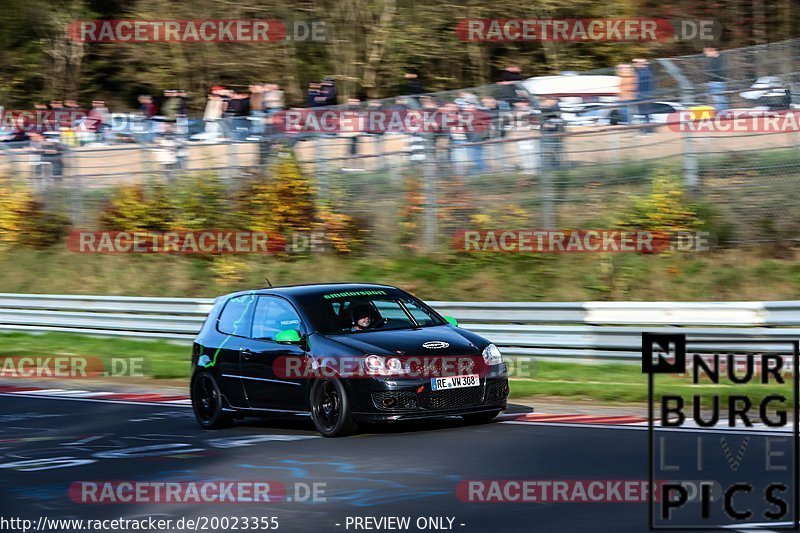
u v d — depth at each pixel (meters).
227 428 38.53
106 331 64.62
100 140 79.38
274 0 92.44
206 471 29.38
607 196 58.88
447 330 36.09
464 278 61.62
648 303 47.59
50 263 79.06
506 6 87.25
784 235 55.19
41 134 82.44
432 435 33.47
